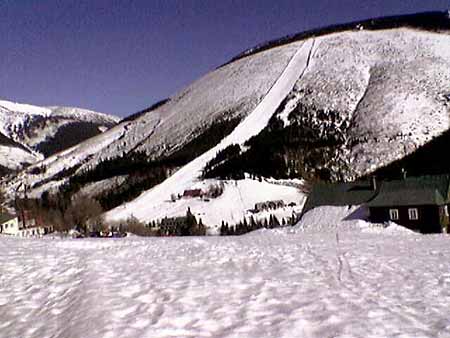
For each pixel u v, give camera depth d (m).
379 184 53.03
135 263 15.09
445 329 7.98
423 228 45.66
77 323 8.88
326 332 7.96
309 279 12.12
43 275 13.45
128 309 9.55
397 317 8.64
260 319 8.82
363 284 11.54
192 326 8.52
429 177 48.97
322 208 51.94
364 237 24.47
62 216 98.38
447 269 13.42
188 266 14.45
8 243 21.70
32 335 8.77
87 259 15.80
